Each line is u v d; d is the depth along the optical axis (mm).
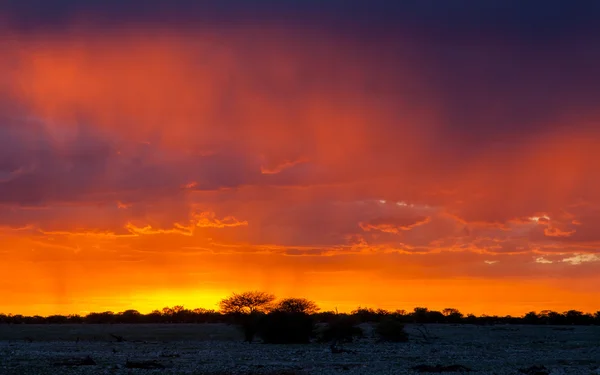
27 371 62906
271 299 118438
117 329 151625
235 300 117562
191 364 70562
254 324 116188
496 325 185375
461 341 117750
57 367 66562
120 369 64938
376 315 197250
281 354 85625
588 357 82312
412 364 71938
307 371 64062
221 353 87562
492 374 61875
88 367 66562
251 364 70938
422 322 199500
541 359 79000
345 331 113875
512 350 95188
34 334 139000
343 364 71500
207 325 170875
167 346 105500
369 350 93875
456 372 63375
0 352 89250
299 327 113688
